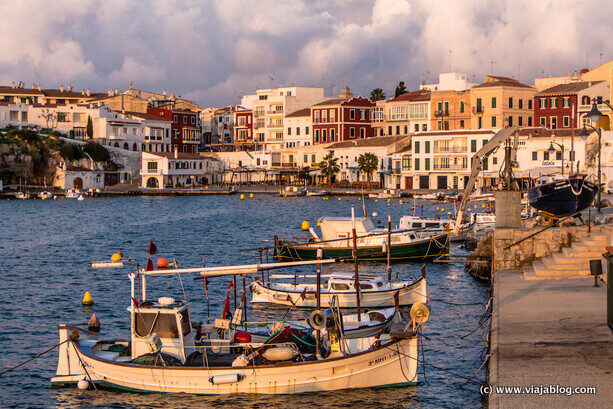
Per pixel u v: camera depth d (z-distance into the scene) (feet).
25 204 425.69
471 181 142.61
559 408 49.21
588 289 89.25
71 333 83.56
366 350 76.95
